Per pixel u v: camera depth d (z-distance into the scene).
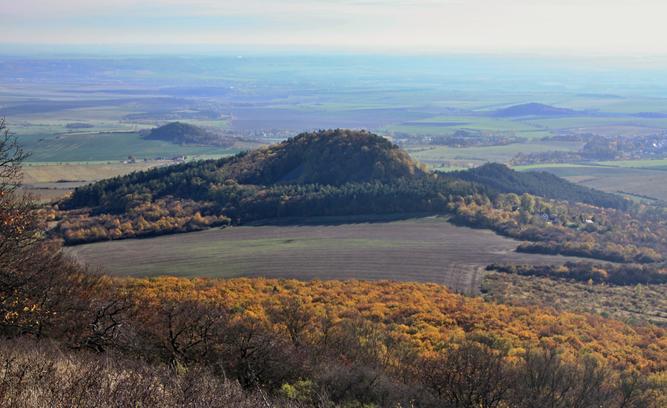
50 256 32.22
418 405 25.42
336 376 25.34
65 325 25.05
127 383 14.76
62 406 12.54
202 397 15.71
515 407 26.16
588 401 27.78
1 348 17.73
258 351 25.75
